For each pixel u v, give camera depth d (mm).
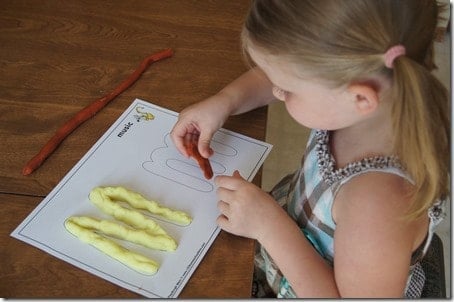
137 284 636
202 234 694
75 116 827
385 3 562
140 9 1034
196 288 638
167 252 668
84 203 715
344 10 559
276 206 716
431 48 628
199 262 663
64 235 677
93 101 860
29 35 964
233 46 975
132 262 649
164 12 1032
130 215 698
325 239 757
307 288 681
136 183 750
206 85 904
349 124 653
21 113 831
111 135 813
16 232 677
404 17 571
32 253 658
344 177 690
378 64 575
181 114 826
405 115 568
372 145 683
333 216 717
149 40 975
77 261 653
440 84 593
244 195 704
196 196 741
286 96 673
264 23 598
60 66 916
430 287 883
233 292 638
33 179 742
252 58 649
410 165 604
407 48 581
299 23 575
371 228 632
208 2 1061
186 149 792
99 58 936
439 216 711
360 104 602
